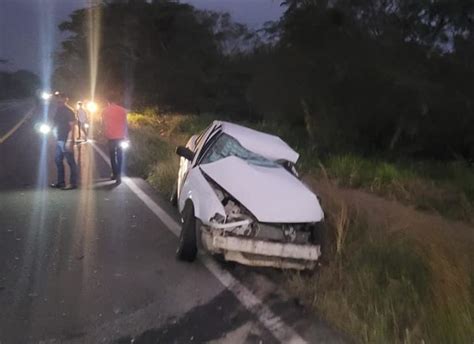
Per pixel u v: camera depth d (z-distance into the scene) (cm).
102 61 4819
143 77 4488
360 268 562
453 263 563
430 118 1465
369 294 505
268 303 514
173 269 603
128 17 4803
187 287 550
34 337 425
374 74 1455
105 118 1170
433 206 955
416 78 1402
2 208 871
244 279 580
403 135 1600
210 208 569
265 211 564
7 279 553
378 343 419
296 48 1628
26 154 1616
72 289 532
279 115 1977
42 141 2052
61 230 750
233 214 571
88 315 472
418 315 469
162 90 4347
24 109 5500
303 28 1598
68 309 483
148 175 1248
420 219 856
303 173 1286
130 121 3222
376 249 612
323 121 1647
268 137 746
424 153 1620
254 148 685
